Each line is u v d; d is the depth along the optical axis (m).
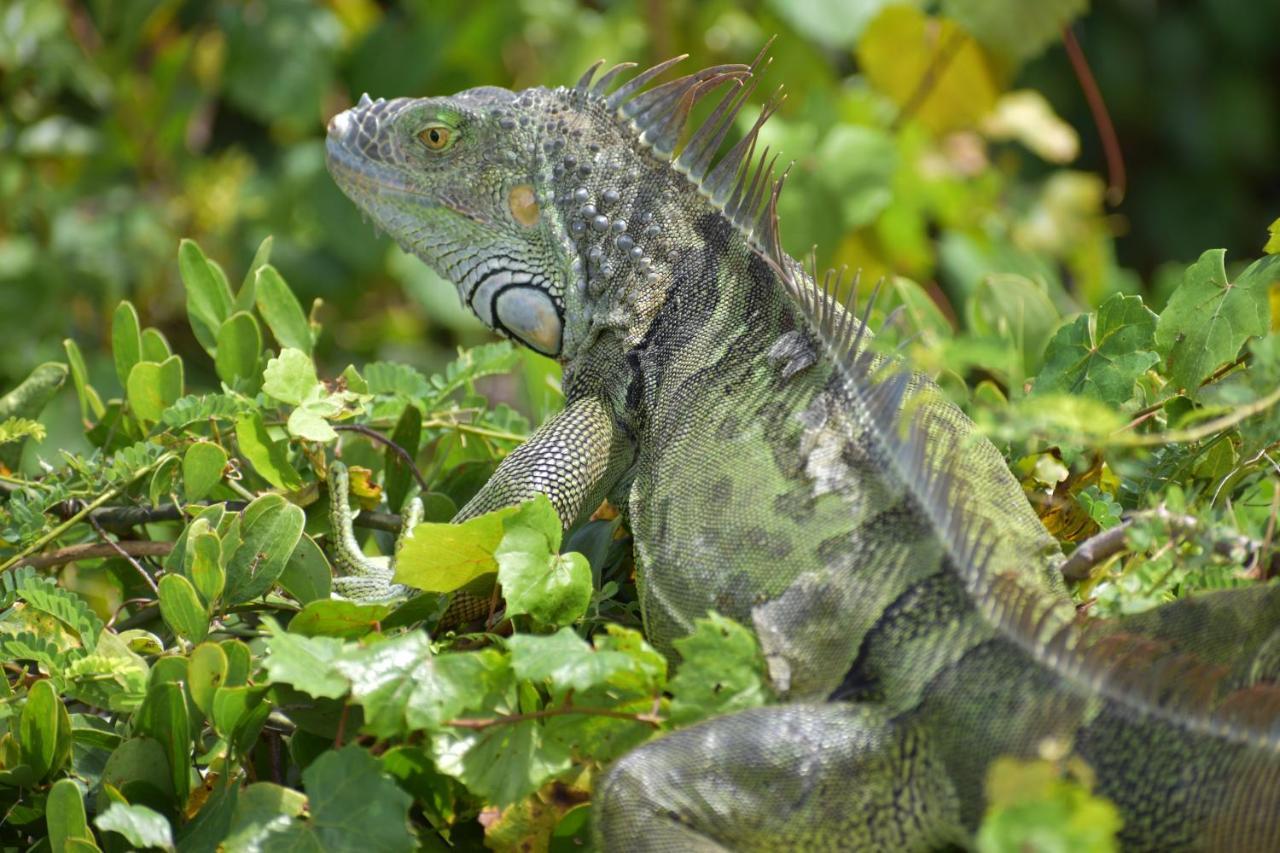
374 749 4.66
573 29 12.19
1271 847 3.91
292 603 5.48
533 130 6.06
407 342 12.14
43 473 6.53
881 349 5.12
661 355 5.72
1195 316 5.66
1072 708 4.18
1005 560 4.67
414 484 6.32
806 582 4.78
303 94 11.80
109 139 11.48
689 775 4.27
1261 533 4.85
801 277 5.64
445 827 4.74
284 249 11.60
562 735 4.48
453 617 5.53
